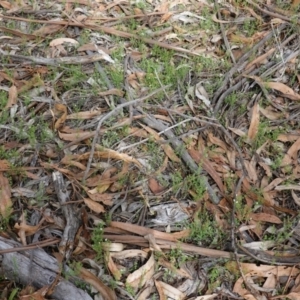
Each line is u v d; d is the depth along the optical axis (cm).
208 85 158
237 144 145
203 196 131
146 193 132
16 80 155
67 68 158
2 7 180
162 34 174
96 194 129
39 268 114
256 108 152
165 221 127
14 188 130
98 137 141
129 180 133
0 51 161
